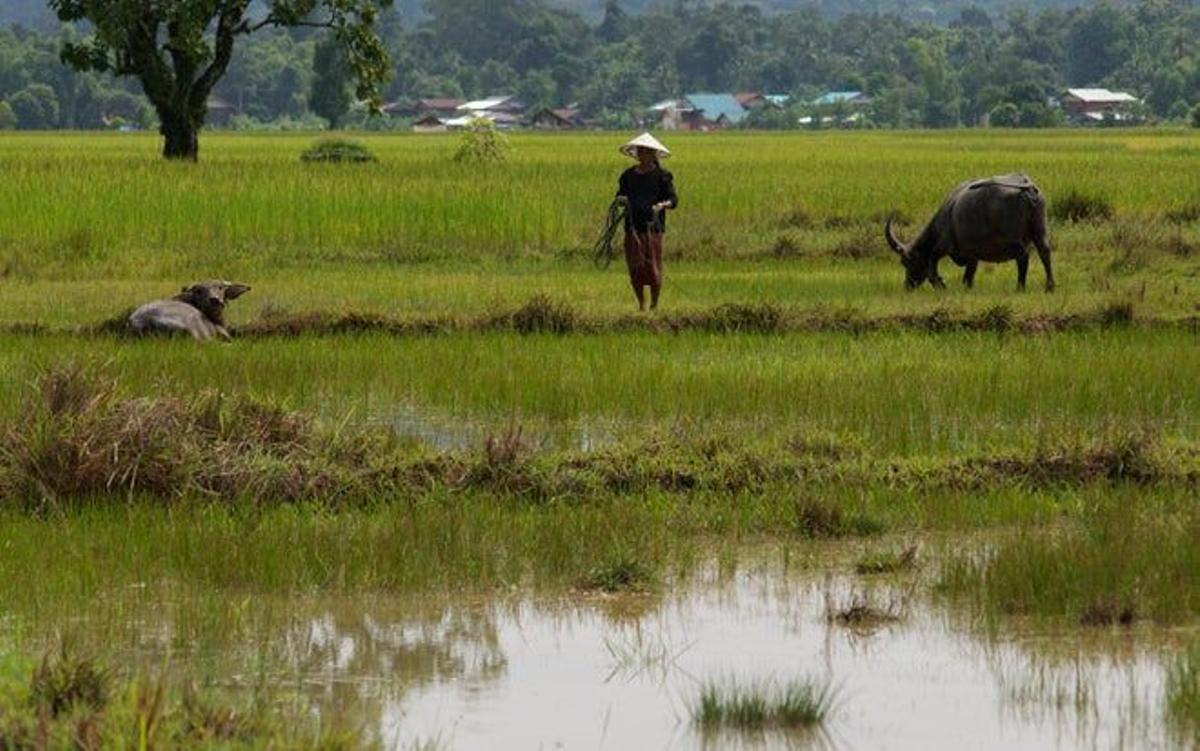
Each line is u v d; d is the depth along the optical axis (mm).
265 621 22484
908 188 87750
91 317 46719
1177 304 47625
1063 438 30516
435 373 37750
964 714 19312
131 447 28469
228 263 62094
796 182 92438
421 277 57844
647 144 46719
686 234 69000
